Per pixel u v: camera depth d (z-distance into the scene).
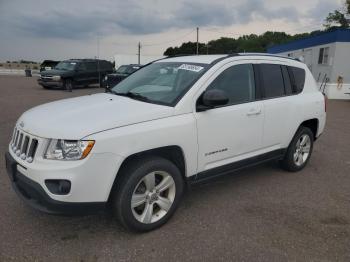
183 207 4.20
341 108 15.70
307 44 25.34
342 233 3.70
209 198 4.48
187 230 3.65
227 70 4.24
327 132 9.26
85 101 3.99
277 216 4.03
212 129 3.94
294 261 3.17
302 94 5.41
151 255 3.20
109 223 3.76
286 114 4.99
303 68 5.59
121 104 3.73
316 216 4.07
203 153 3.91
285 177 5.36
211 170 4.07
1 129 8.19
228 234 3.59
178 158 3.77
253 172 5.55
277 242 3.47
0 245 3.29
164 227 3.70
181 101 3.72
